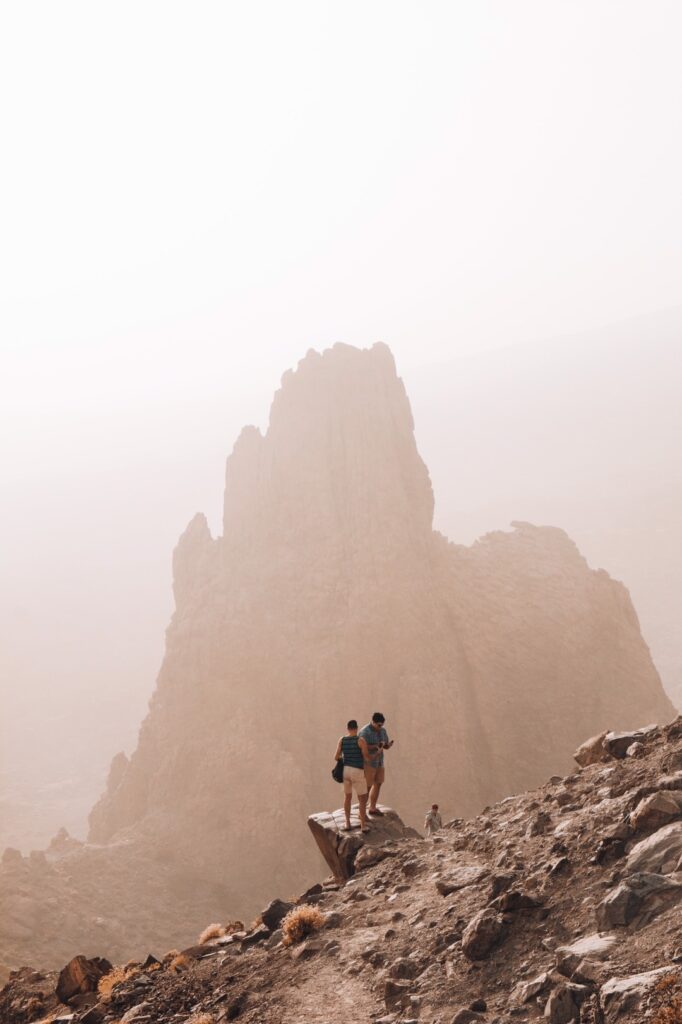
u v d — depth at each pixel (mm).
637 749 13789
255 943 13586
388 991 9203
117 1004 12945
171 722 73750
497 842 12750
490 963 8828
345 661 73062
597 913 8406
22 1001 16125
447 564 80688
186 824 67188
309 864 65375
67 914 54156
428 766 68812
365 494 79812
